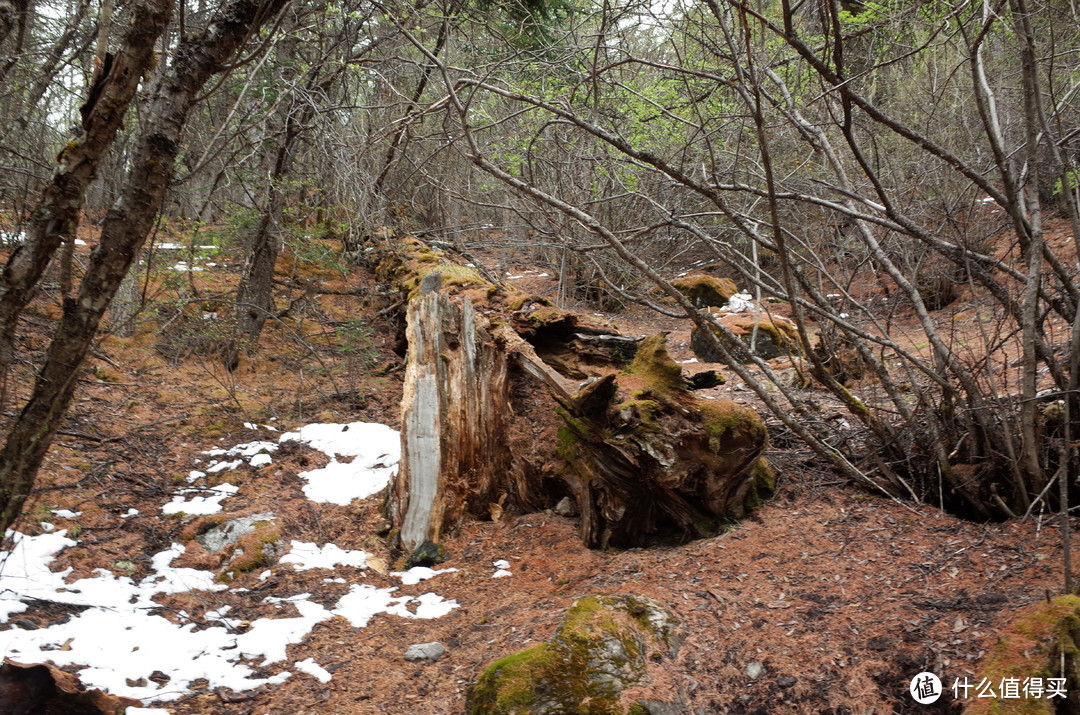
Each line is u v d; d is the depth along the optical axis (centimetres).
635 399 451
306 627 413
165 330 776
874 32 578
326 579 468
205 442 633
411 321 545
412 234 981
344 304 980
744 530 468
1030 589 356
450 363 532
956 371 453
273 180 749
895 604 364
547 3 932
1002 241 747
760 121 366
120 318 757
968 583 373
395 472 591
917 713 304
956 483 459
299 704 351
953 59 646
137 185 271
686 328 1070
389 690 360
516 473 536
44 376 273
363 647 399
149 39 260
